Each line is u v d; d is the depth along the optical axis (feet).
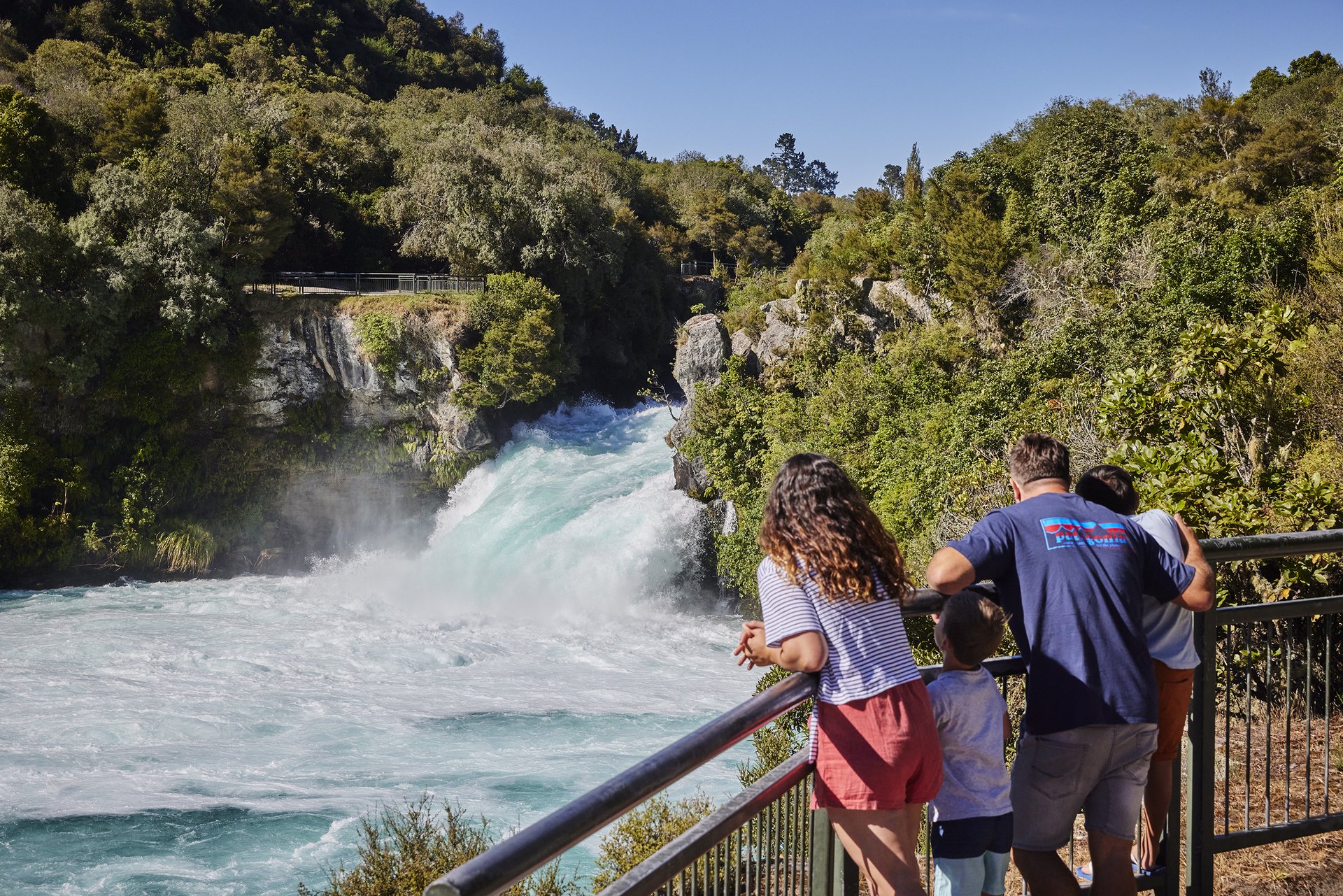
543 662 87.97
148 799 53.72
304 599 115.85
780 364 128.16
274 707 71.10
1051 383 82.07
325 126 215.31
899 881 9.34
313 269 180.04
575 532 119.85
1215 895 15.42
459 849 35.99
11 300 122.21
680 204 276.00
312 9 318.45
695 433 123.34
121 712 68.49
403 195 184.75
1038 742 11.50
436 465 143.64
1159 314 86.69
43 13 247.50
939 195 138.10
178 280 132.36
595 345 183.83
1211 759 13.84
